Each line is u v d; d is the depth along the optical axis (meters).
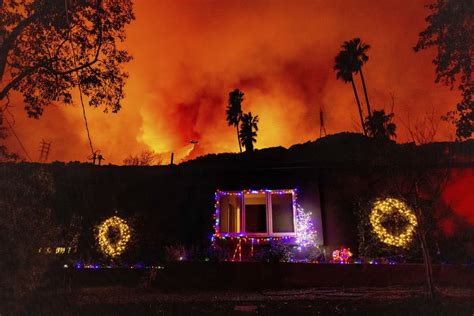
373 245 10.34
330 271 9.55
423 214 7.85
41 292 7.91
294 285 9.56
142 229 12.27
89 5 8.79
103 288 9.77
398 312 6.26
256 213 13.61
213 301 7.68
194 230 12.18
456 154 9.19
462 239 9.90
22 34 8.20
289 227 12.16
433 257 9.71
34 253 5.57
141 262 11.55
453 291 8.07
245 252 11.55
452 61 8.18
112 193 12.84
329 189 11.73
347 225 11.28
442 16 8.01
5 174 5.64
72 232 11.55
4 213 5.28
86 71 9.23
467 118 8.07
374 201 10.56
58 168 12.88
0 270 5.17
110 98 9.64
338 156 12.86
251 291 9.20
